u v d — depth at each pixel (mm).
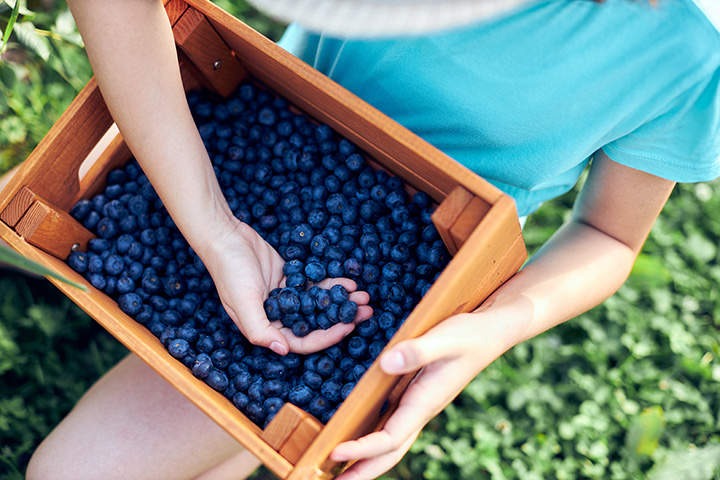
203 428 1088
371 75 959
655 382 1447
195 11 957
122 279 978
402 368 816
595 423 1373
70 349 1325
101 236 1006
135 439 1081
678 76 888
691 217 1621
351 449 835
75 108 955
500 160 958
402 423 848
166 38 901
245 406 929
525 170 957
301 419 841
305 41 1033
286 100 1043
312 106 988
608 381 1426
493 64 904
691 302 1532
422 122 963
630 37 877
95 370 1331
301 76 907
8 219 940
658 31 875
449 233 865
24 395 1283
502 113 924
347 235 976
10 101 1281
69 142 965
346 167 1003
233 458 1175
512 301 930
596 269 1003
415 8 707
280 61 915
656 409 1370
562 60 890
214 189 940
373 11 709
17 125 1298
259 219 1016
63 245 974
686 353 1453
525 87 906
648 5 871
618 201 1000
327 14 716
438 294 832
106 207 1010
